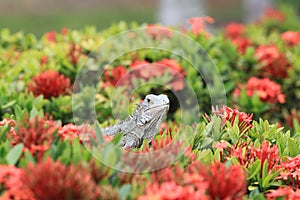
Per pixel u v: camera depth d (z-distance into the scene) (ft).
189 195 13.75
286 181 17.52
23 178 13.96
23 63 27.43
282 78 30.12
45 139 15.84
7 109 22.71
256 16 68.85
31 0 98.53
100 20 93.97
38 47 31.17
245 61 29.99
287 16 48.73
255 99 26.30
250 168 17.26
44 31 85.46
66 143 15.72
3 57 28.48
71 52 27.37
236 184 14.70
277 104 28.76
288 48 33.96
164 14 57.98
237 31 42.32
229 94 27.37
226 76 28.19
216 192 14.55
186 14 57.00
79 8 99.25
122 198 14.23
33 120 16.55
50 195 13.57
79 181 13.82
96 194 14.20
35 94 24.66
